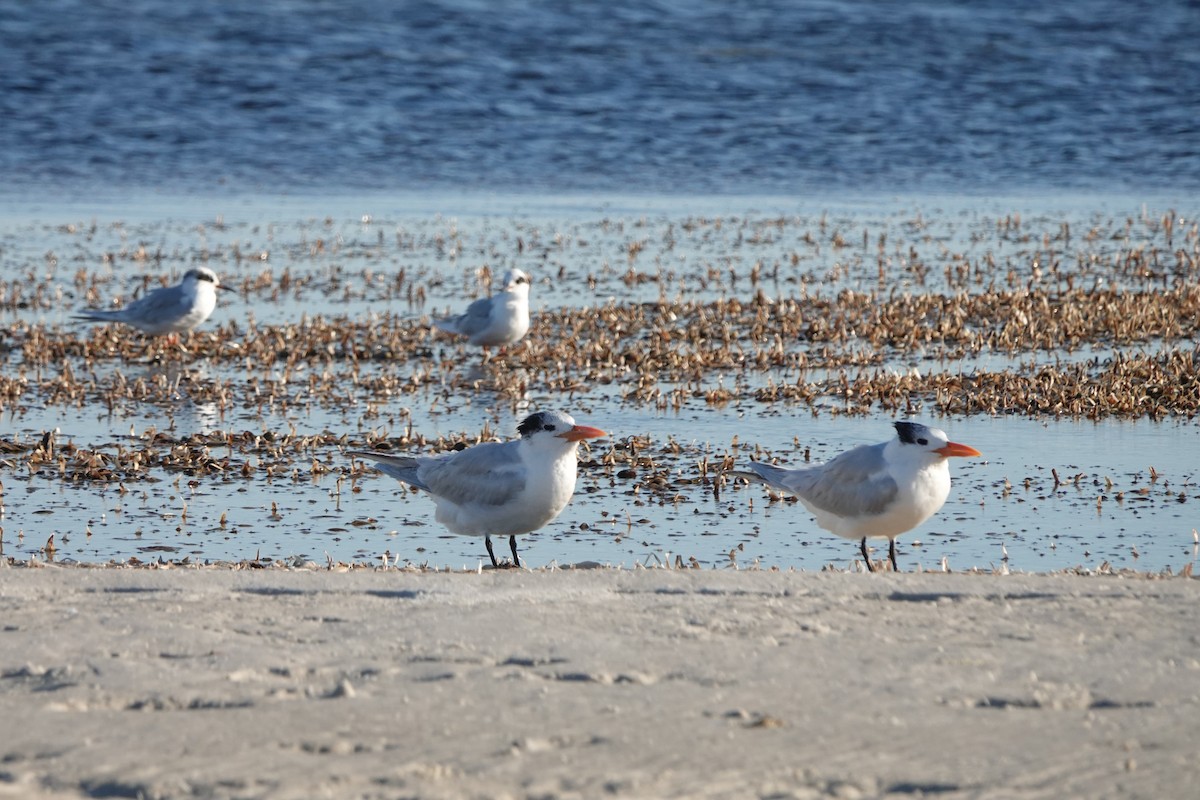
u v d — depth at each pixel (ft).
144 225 117.60
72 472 53.01
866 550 40.83
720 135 160.04
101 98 175.22
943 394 62.44
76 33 207.82
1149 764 22.38
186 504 49.55
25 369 71.82
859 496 39.50
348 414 62.59
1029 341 73.05
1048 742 23.24
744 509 48.96
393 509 49.44
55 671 26.66
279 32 212.02
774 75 188.85
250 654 27.53
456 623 29.48
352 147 156.97
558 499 40.27
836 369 69.31
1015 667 26.66
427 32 213.87
